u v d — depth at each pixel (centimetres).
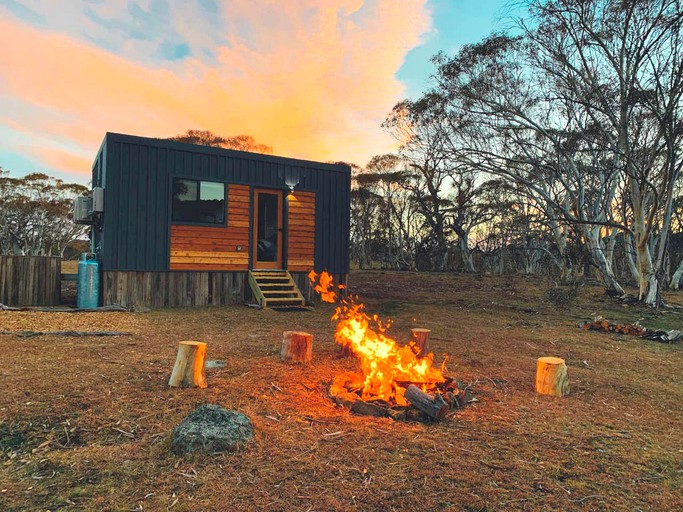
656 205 1466
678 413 487
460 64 1759
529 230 2152
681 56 1397
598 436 402
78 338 723
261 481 303
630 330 1026
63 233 5262
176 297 1225
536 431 407
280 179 1381
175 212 1224
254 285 1287
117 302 1148
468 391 517
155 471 311
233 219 1305
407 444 368
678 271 2205
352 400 447
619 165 1714
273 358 629
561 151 1691
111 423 382
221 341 753
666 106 1483
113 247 1134
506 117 1731
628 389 568
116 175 1140
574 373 641
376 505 281
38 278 1167
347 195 1507
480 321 1153
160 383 488
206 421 360
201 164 1254
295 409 434
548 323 1154
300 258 1414
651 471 341
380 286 2127
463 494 297
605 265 1786
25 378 479
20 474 305
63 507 269
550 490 306
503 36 1670
